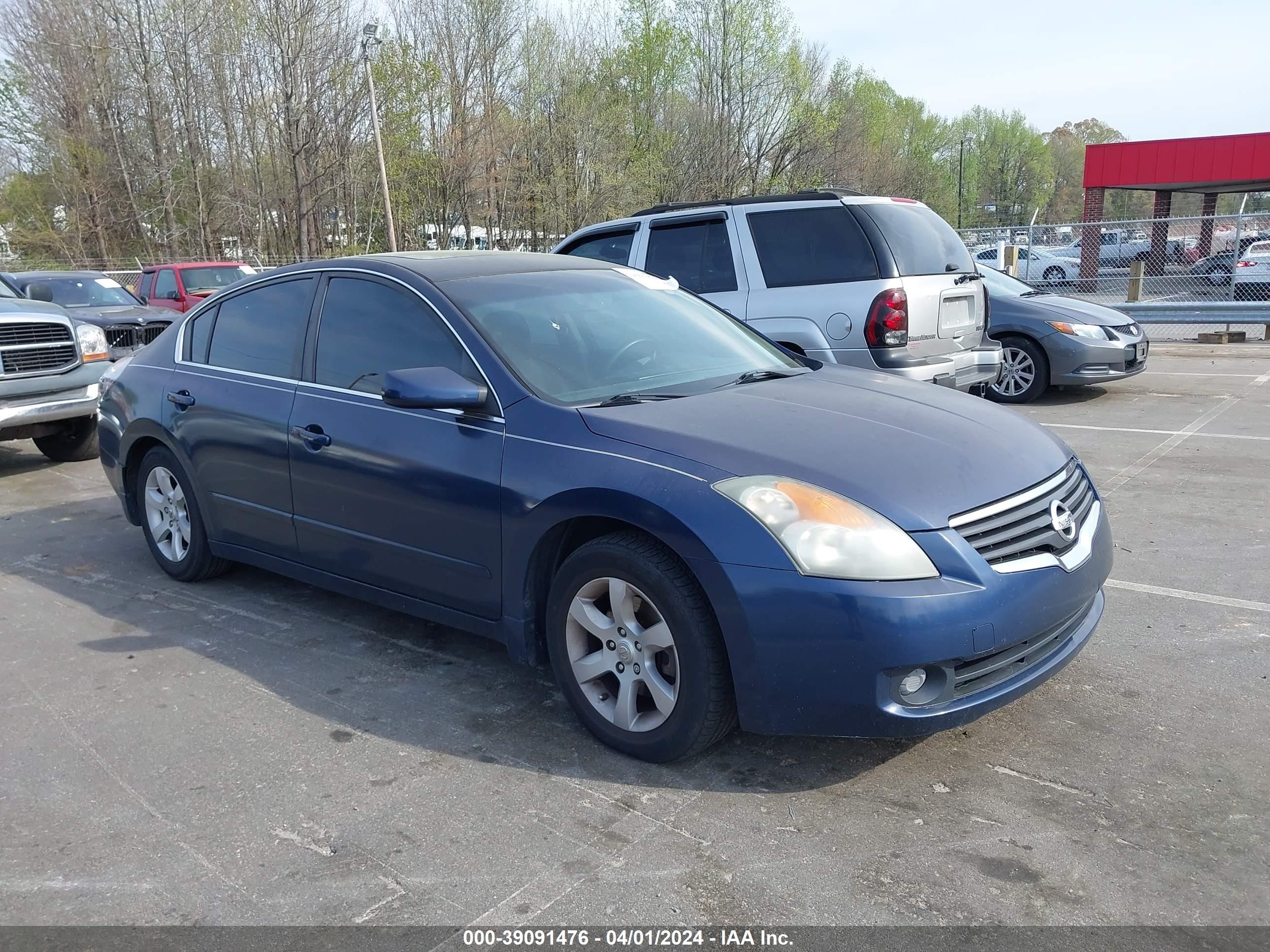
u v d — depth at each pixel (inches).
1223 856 101.4
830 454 117.6
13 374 301.0
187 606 185.9
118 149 1482.5
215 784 121.0
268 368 172.2
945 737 127.6
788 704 110.2
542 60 1630.2
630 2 1749.5
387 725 135.6
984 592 108.7
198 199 1533.0
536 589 133.2
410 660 158.1
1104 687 140.5
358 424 151.0
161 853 106.8
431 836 108.6
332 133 1475.1
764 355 167.0
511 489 130.0
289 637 169.3
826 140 1860.2
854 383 151.1
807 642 107.7
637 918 94.2
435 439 140.4
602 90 1708.9
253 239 1593.3
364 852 106.0
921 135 3031.5
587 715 127.8
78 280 543.2
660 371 149.4
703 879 99.8
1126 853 102.2
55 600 191.5
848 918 93.4
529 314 150.6
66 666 159.3
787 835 107.0
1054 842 104.6
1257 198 1676.9
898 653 105.7
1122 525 220.8
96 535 237.9
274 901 98.1
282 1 1396.4
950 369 271.0
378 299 158.1
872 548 107.4
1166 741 125.0
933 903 95.2
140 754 129.2
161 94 1482.5
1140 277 691.4
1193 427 329.1
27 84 1448.1
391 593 152.6
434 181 1546.5
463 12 1552.7
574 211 1595.7
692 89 1791.3
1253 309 564.4
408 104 1488.7
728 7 1727.4
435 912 95.8
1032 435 135.1
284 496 165.2
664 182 1729.8
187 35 1460.4
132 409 198.4
